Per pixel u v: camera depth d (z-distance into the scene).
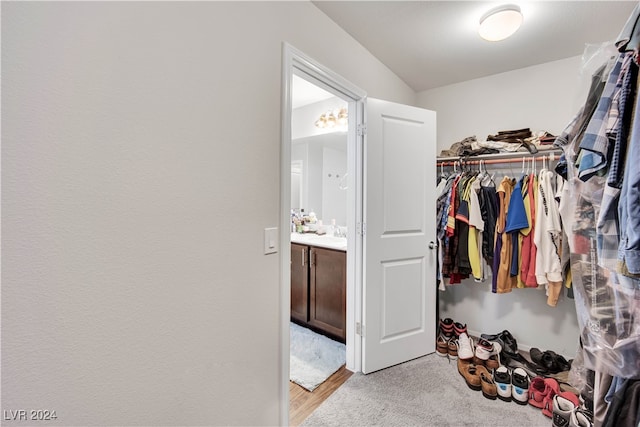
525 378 1.67
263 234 1.26
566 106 2.14
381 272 1.99
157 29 0.91
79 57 0.75
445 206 2.28
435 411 1.58
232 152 1.13
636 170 0.67
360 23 1.70
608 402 0.99
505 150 2.12
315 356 2.14
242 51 1.16
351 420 1.51
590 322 1.08
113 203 0.82
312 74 1.57
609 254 0.86
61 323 0.74
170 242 0.95
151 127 0.89
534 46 1.96
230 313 1.14
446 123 2.67
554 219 1.84
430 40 1.89
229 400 1.15
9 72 0.65
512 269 1.99
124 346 0.85
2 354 0.66
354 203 1.98
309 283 2.58
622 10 1.56
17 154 0.67
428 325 2.20
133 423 0.88
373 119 1.93
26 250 0.68
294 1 1.41
